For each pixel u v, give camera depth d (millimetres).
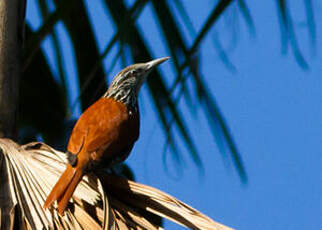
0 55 9133
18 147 8797
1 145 8742
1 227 7949
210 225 8109
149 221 8766
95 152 9008
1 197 8234
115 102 10266
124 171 10984
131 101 10562
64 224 8203
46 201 8133
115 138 9336
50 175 8547
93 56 10938
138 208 8617
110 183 8750
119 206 8555
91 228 8227
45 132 11117
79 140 9109
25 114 11102
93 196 8352
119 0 10930
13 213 8047
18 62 9281
